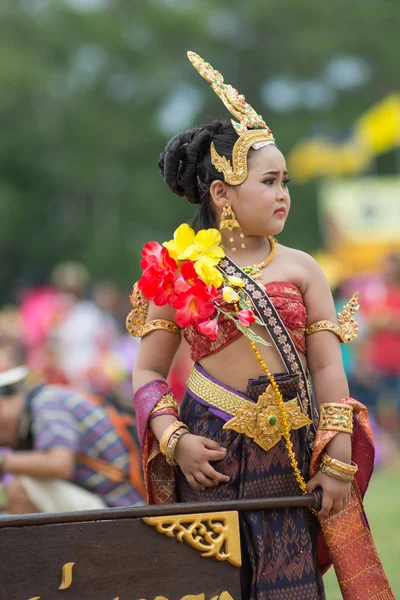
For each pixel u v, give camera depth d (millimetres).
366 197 31891
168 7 81125
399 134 37000
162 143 78625
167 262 6801
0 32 80812
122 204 77312
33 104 79188
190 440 6770
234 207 7051
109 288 29547
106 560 6352
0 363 13125
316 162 43094
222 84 7246
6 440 11359
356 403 6906
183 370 17547
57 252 80062
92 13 82438
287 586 6707
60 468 10977
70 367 22422
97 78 81375
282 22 78125
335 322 7098
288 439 6812
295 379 6852
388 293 25219
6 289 82125
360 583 6812
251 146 7000
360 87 78375
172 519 6461
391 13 78062
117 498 11328
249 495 6801
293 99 79188
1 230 76438
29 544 6234
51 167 80188
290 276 7035
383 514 14484
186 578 6469
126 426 11531
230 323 6871
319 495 6750
